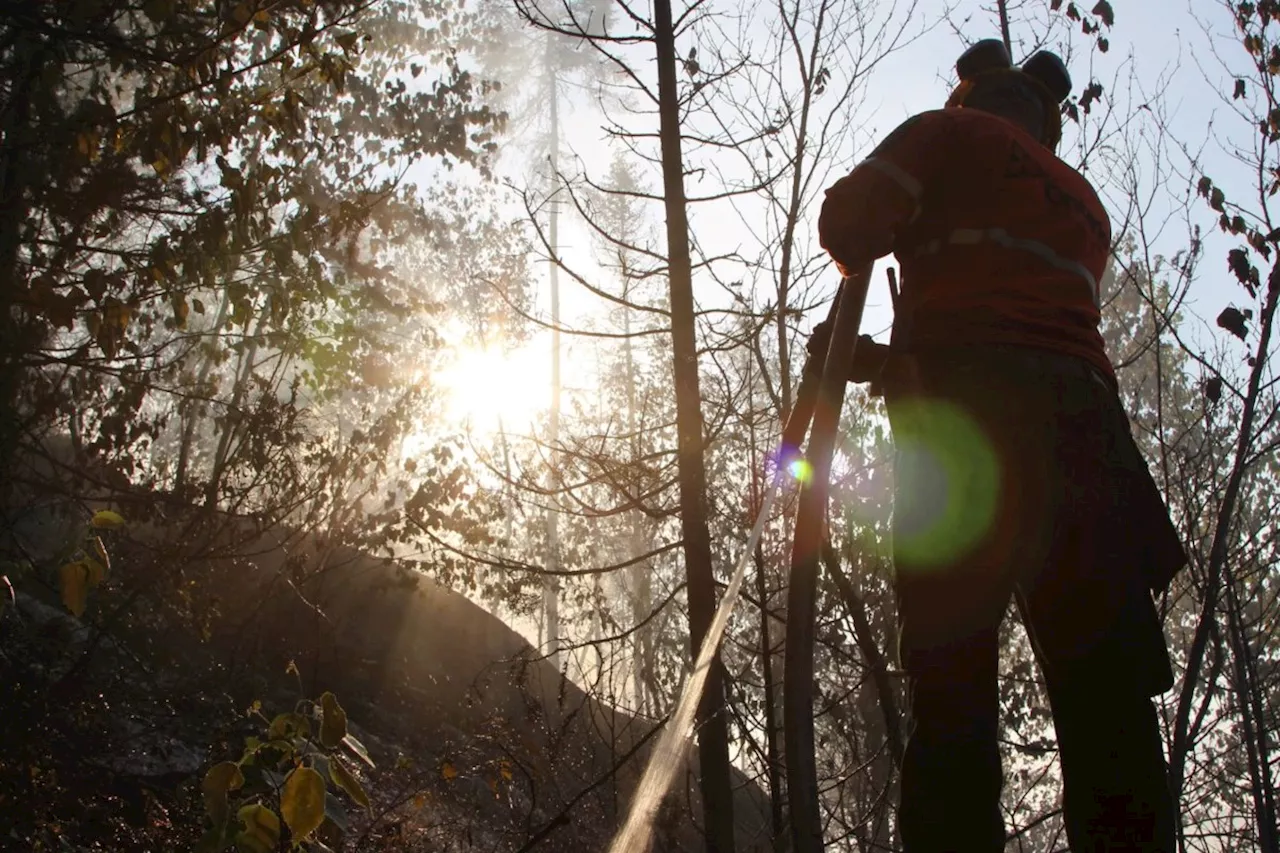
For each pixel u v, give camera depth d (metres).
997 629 1.65
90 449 11.07
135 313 7.83
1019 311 1.74
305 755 2.65
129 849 8.48
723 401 6.24
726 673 5.64
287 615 15.31
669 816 5.39
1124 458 1.70
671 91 6.32
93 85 8.78
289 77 7.49
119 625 11.60
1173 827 1.59
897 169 1.77
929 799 1.59
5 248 7.95
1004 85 2.07
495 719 7.11
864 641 4.99
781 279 6.12
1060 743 1.65
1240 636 4.88
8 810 8.00
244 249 8.29
